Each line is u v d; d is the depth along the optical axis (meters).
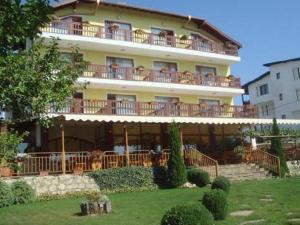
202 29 42.19
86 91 33.97
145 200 19.81
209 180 26.39
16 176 23.06
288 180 26.84
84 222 14.65
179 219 9.97
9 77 8.41
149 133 34.44
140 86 35.41
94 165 26.36
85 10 35.66
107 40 34.59
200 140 36.91
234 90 40.78
